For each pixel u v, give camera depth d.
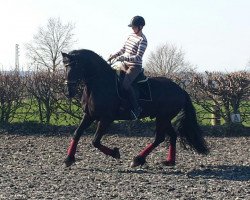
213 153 13.35
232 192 8.66
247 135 17.16
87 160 12.00
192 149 11.69
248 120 18.14
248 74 17.77
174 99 11.19
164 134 11.32
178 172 10.58
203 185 9.27
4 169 10.72
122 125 17.14
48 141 15.48
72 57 10.27
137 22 10.79
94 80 10.54
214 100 17.83
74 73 10.22
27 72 17.84
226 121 17.75
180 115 11.47
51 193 8.44
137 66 10.74
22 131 17.06
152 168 11.05
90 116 10.78
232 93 17.56
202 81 17.70
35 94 17.62
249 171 10.78
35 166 11.14
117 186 9.05
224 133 17.06
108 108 10.55
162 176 10.08
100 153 13.11
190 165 11.49
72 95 10.34
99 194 8.39
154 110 11.13
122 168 10.99
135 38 10.88
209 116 18.77
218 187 9.05
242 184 9.40
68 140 15.73
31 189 8.73
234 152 13.56
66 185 9.08
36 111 17.92
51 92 17.58
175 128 11.61
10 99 17.52
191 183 9.43
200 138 11.40
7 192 8.47
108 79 10.66
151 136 16.61
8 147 14.16
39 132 17.08
